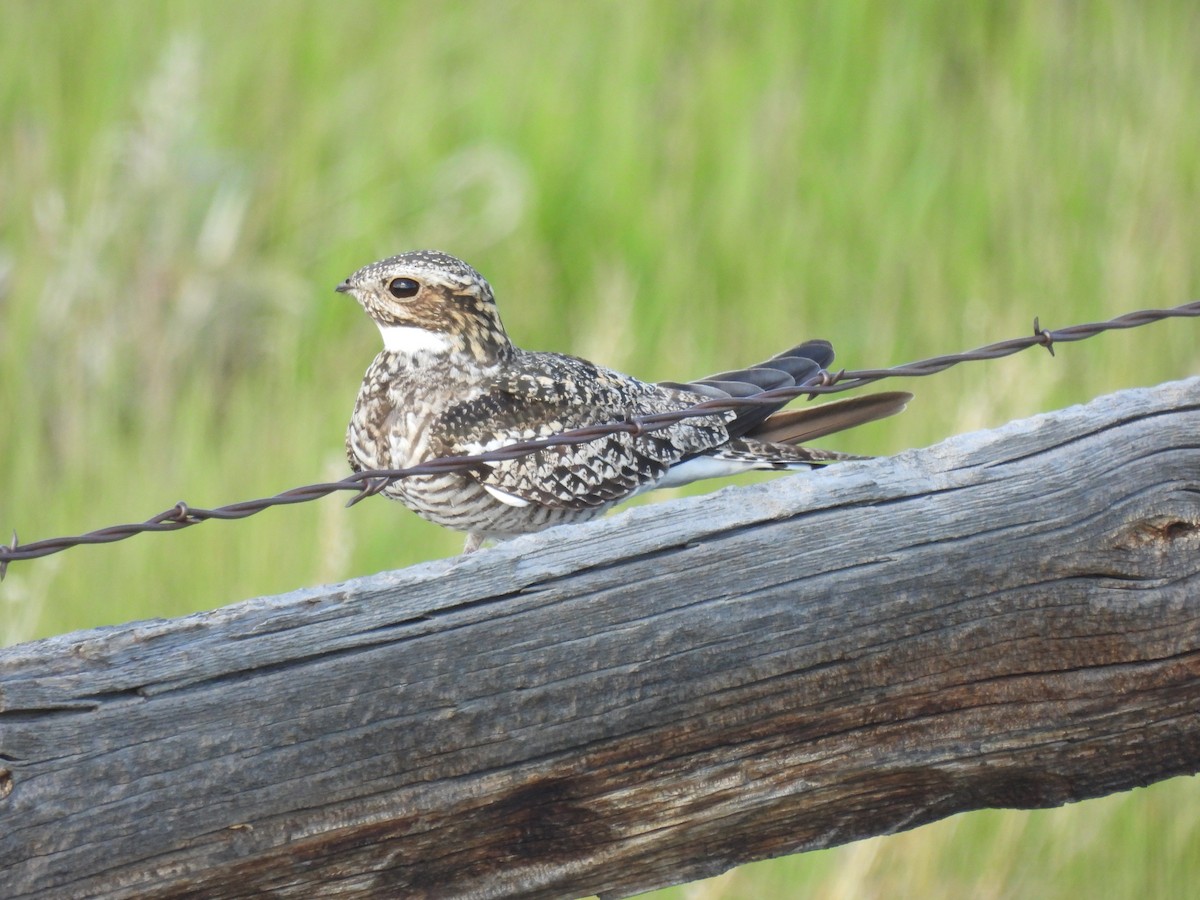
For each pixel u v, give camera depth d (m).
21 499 12.04
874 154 16.36
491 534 9.69
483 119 16.41
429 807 5.50
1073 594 5.87
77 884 5.14
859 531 5.77
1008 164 16.20
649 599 5.61
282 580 11.25
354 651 5.37
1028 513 5.85
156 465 12.19
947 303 14.53
